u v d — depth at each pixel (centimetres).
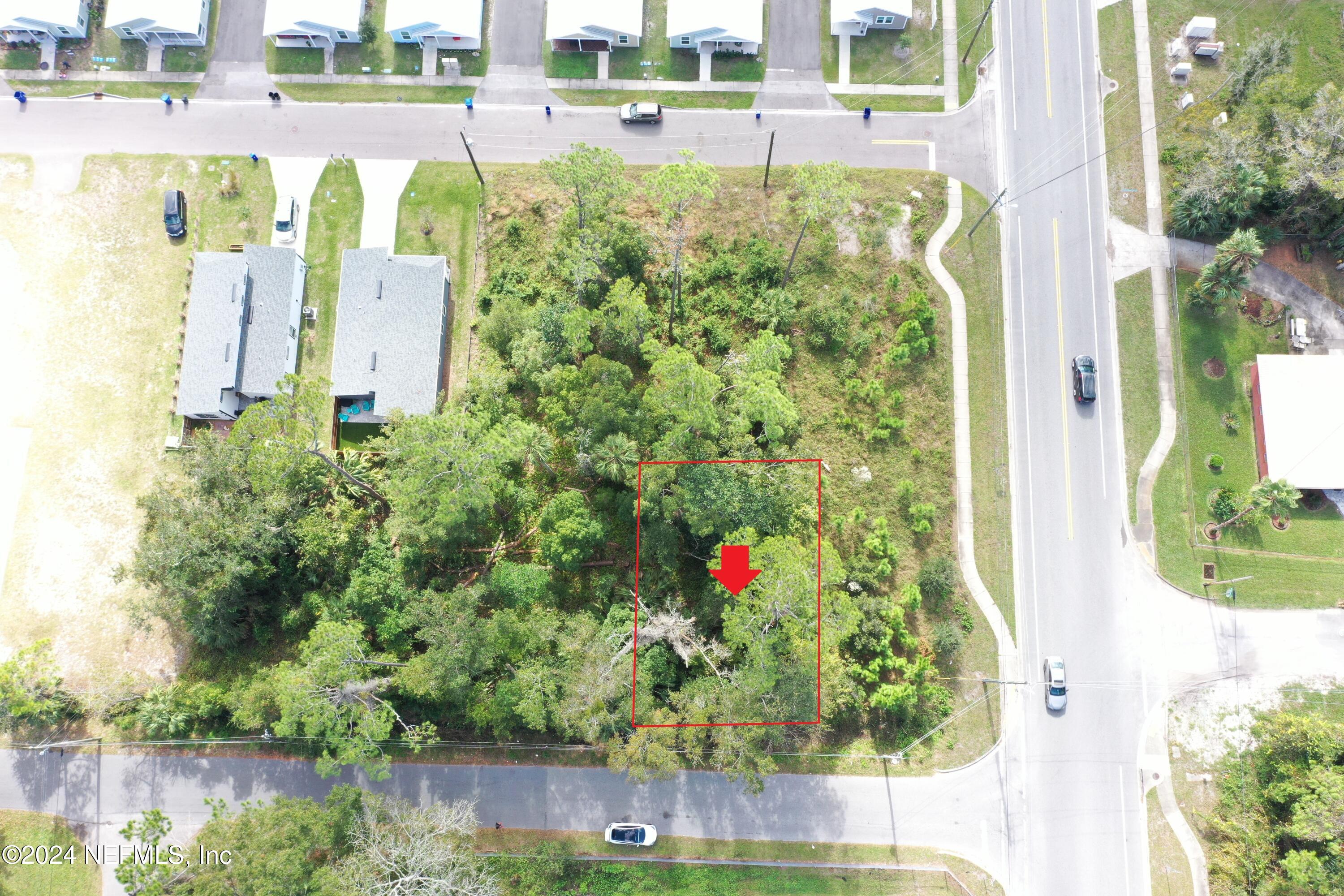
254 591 5606
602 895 5438
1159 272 6384
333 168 6638
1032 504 6122
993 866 5606
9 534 6125
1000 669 5916
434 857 4672
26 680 5484
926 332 6231
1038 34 6662
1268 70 6231
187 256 6500
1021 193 6500
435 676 4825
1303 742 5338
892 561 5850
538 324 5925
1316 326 6297
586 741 5547
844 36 6738
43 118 6662
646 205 6619
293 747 5659
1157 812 5697
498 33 6806
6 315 6412
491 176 6612
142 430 6272
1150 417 6228
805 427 6162
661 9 6794
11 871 5544
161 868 4494
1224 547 6066
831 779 5688
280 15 6525
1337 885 4881
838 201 5453
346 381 6103
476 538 5716
